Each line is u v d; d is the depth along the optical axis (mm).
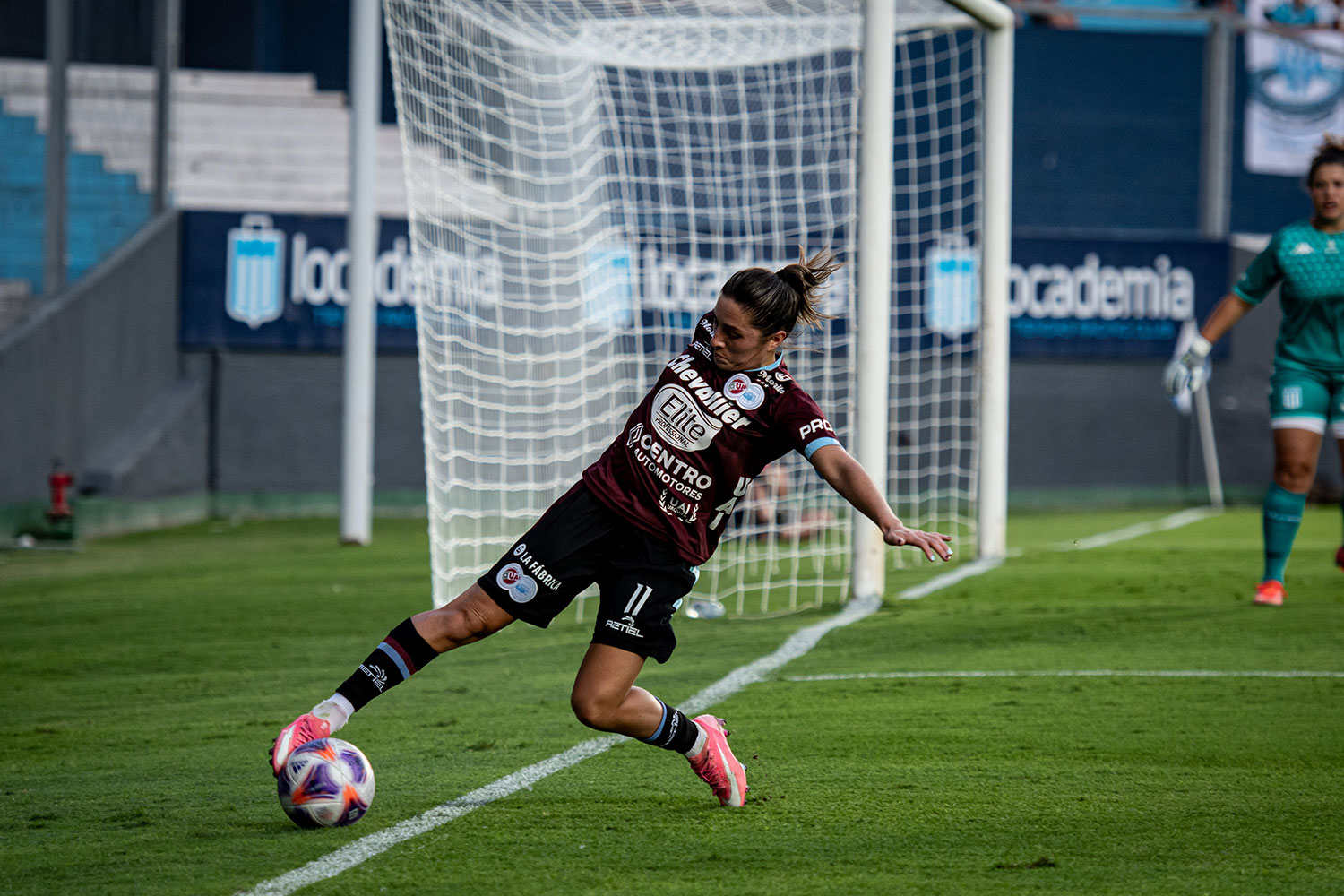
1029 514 51438
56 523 39438
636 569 11242
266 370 51188
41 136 47375
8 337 39250
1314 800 11984
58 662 21109
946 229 52219
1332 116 61312
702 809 11867
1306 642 20562
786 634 22688
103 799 12602
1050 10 55562
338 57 68938
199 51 66625
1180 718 15477
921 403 51562
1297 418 23719
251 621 25047
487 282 35844
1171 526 44781
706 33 34406
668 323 43531
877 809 11781
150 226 48844
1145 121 72375
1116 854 10406
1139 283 54219
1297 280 23328
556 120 38438
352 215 39188
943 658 19906
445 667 20188
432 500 24812
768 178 49344
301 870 10094
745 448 11211
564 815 11680
